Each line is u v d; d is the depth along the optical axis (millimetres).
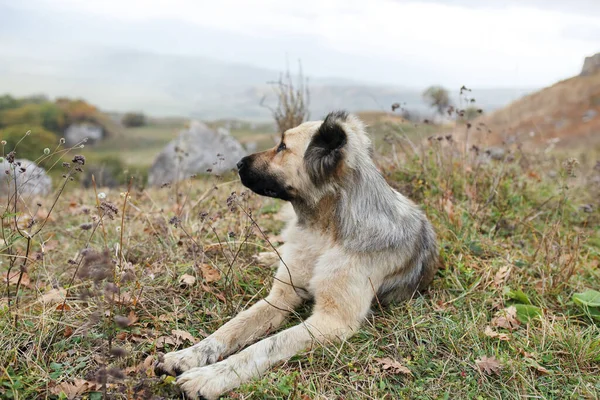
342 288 1401
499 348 1367
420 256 1555
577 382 1290
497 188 2094
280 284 1475
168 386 1220
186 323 1405
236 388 1230
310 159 1433
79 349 1286
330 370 1280
